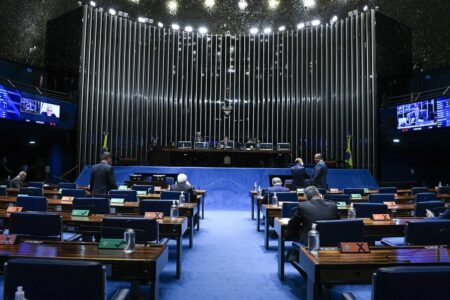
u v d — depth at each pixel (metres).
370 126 17.92
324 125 19.19
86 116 17.78
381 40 18.22
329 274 2.84
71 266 2.16
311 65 19.66
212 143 18.36
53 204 6.33
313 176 9.48
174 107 19.83
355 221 3.84
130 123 18.98
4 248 3.17
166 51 20.09
